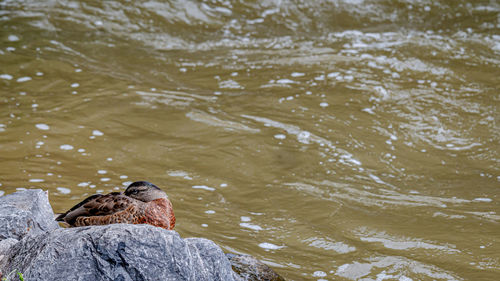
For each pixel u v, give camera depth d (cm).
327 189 1055
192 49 1750
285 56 1716
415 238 891
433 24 1975
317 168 1134
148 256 539
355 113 1380
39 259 539
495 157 1218
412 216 968
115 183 1016
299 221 934
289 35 1873
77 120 1263
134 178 1044
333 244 865
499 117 1391
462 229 924
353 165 1155
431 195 1052
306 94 1469
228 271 633
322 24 1955
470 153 1234
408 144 1257
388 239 887
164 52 1714
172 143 1199
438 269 801
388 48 1780
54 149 1127
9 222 669
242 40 1828
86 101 1359
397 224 937
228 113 1351
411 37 1869
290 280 746
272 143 1223
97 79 1487
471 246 869
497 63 1706
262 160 1155
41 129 1205
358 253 841
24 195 762
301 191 1042
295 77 1571
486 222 950
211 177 1077
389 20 1997
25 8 1855
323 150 1205
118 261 535
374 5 2062
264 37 1853
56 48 1644
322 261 814
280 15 1994
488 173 1150
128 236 541
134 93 1424
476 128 1339
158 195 796
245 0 2052
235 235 872
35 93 1380
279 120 1327
